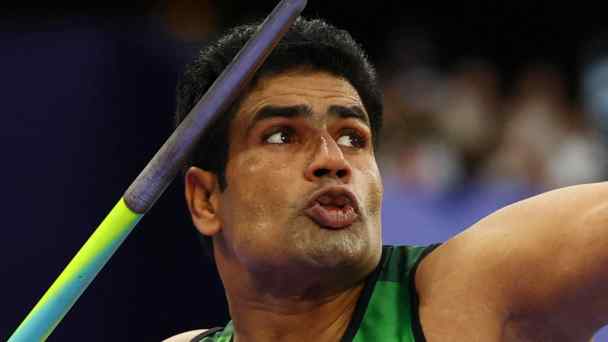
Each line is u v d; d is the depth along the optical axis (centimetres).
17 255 1398
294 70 870
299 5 800
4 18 1574
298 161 854
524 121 1866
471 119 1822
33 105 1407
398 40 2034
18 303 1398
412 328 854
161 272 1400
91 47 1417
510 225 857
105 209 1405
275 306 891
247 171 865
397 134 1806
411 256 904
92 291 1384
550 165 1838
